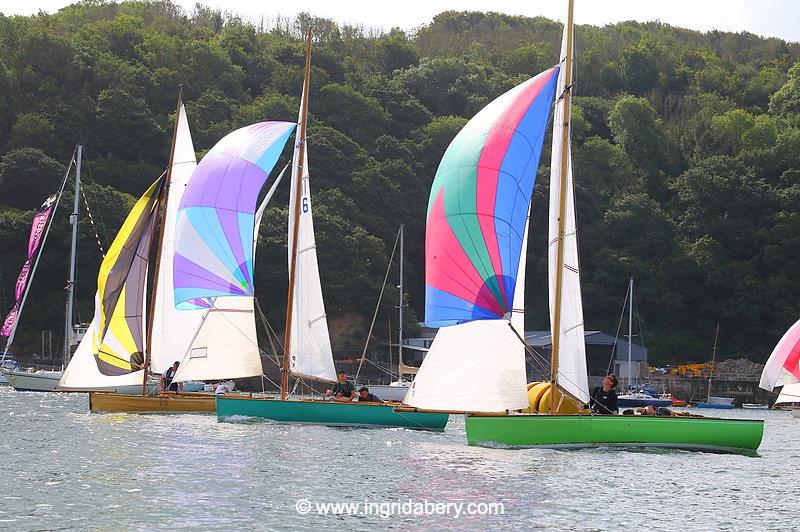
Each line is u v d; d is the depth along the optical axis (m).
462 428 82.62
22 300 147.00
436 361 65.50
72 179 197.12
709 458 63.69
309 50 87.38
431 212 65.94
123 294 89.75
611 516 43.66
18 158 193.62
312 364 84.44
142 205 90.31
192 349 88.88
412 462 57.38
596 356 197.50
